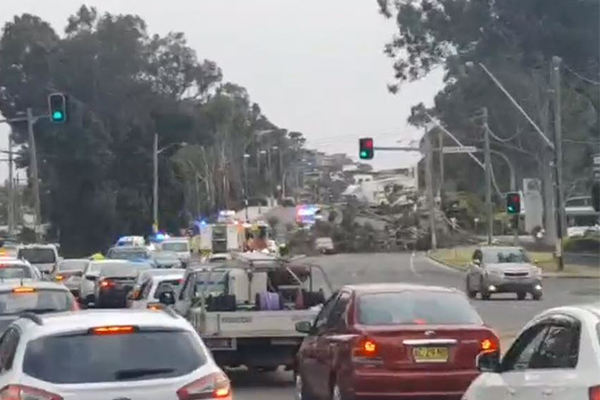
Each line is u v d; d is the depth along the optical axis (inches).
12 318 1306.6
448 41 5713.6
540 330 703.7
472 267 3415.4
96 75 7249.0
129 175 7308.1
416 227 7514.8
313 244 7244.1
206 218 7662.4
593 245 5270.7
